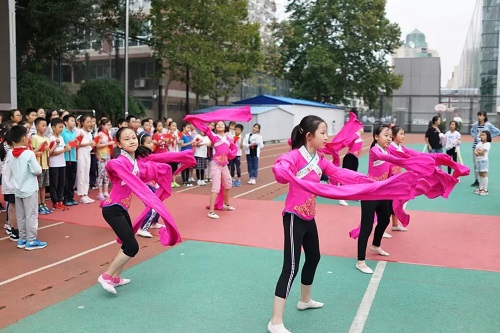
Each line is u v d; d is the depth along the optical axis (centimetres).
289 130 3316
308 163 429
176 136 1235
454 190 1241
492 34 5203
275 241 724
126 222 516
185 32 2431
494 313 466
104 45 2477
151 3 2434
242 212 939
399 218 747
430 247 698
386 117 4616
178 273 577
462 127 4409
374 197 403
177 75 2572
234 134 1334
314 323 442
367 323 442
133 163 521
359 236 588
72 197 989
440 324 440
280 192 1212
